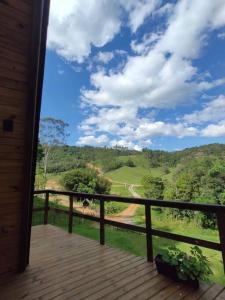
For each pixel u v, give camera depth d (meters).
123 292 2.36
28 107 2.74
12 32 2.55
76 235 4.51
